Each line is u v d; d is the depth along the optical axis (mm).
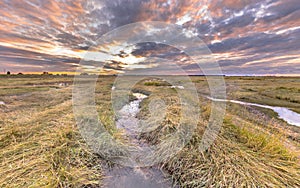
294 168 3189
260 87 19312
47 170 3123
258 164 3295
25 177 2900
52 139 4172
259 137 4125
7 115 6340
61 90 14539
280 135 4352
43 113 6578
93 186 3141
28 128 4902
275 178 2934
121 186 3238
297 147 4219
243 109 8477
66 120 5641
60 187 2822
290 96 12750
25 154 3537
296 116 8086
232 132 4668
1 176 2902
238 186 2801
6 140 4152
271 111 8891
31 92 13094
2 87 15484
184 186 3199
